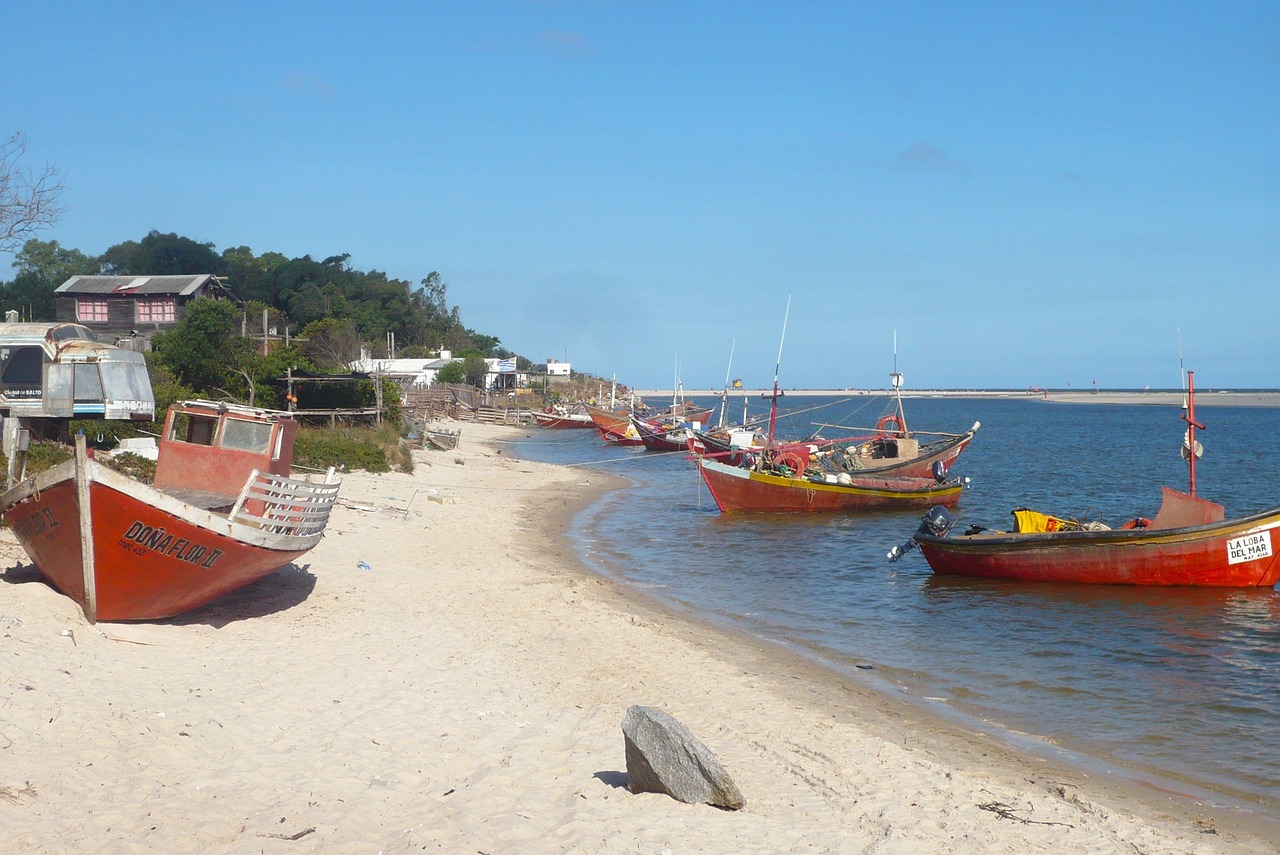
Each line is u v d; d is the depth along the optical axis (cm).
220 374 4153
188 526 1245
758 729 1168
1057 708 1332
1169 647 1644
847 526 3102
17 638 1109
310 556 2002
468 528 2677
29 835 666
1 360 2412
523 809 812
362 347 8712
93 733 872
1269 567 2000
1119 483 4531
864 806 916
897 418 4362
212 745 895
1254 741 1205
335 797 808
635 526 3081
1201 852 871
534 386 12006
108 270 10431
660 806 845
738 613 1895
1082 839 873
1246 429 10494
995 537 2172
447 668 1289
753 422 5659
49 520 1248
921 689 1415
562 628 1602
